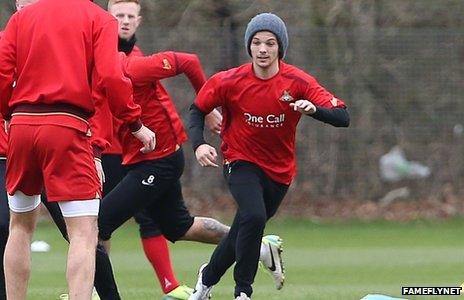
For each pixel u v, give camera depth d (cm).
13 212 2539
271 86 2880
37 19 2464
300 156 7069
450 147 7062
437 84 7050
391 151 7050
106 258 2809
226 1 7338
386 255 5212
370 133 7038
